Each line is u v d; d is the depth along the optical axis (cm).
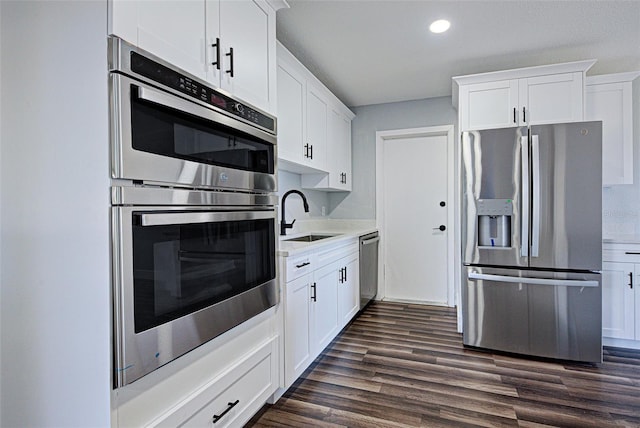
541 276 249
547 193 245
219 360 144
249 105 159
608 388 208
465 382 216
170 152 115
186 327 122
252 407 166
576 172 239
